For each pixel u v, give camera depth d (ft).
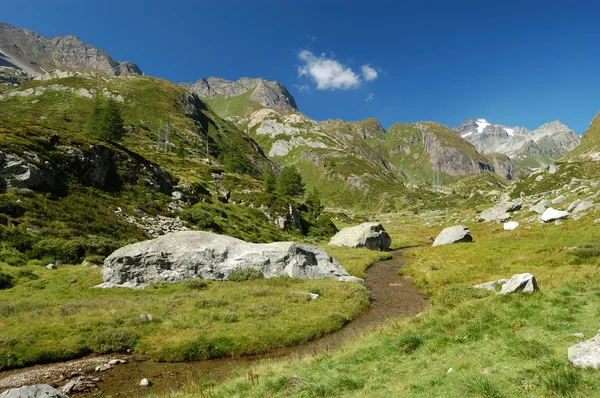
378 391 33.09
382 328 59.72
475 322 46.42
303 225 305.73
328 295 98.58
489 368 32.27
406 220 528.22
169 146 549.13
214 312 79.20
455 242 205.77
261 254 125.49
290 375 42.50
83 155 180.86
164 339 65.77
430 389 30.68
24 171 143.95
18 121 190.80
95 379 52.37
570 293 51.52
